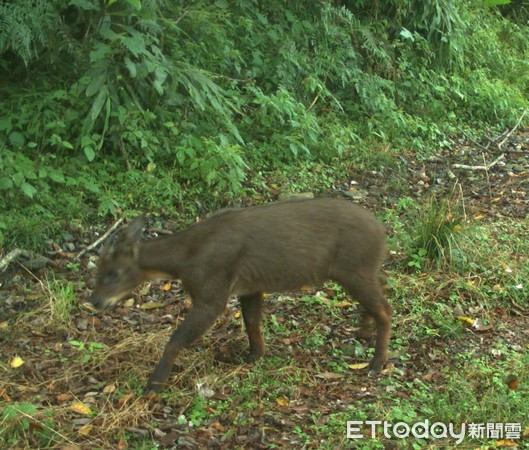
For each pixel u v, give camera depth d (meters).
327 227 3.61
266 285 3.58
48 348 3.84
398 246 4.62
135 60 5.07
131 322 4.05
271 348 3.88
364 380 3.69
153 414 3.46
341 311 4.18
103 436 3.32
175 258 3.54
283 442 3.33
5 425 3.30
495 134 6.84
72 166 4.89
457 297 4.22
